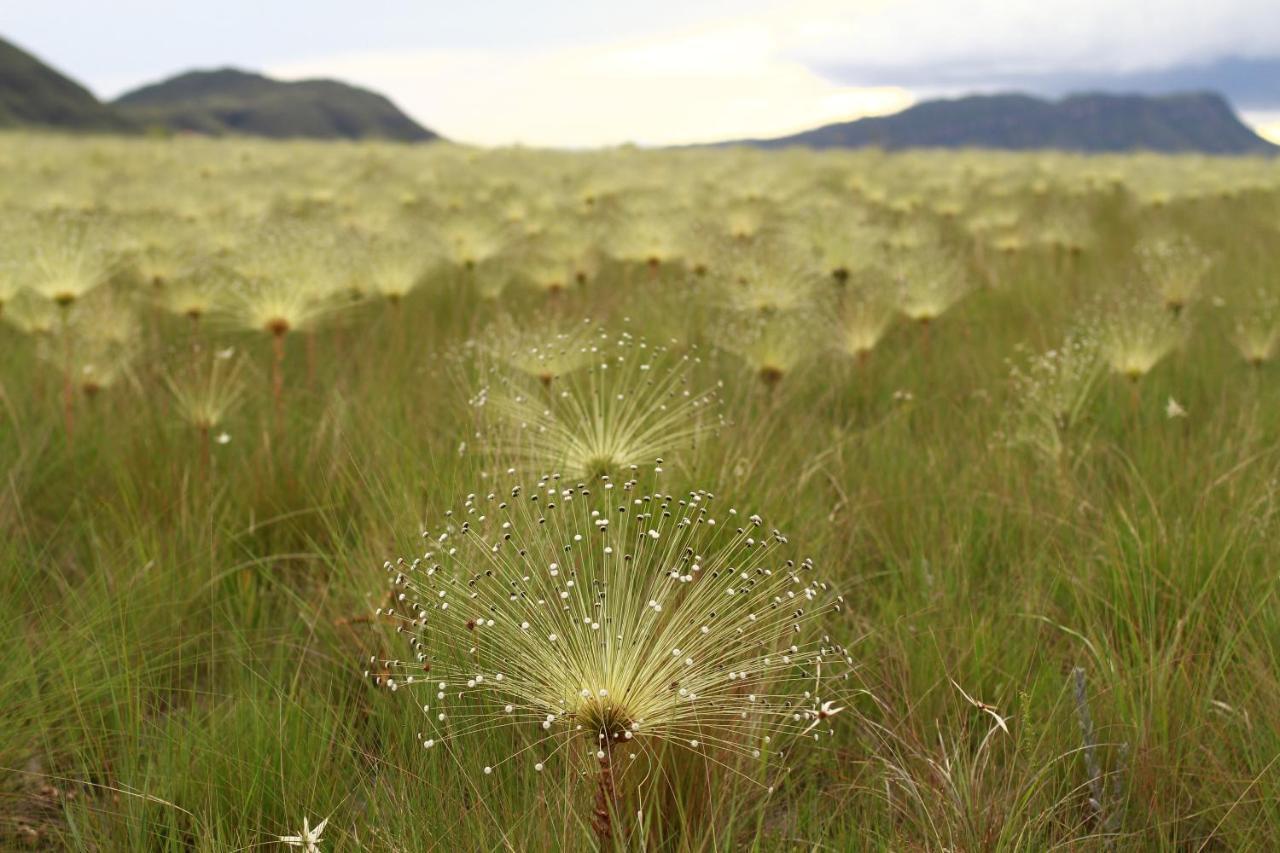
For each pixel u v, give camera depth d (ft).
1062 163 79.05
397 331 25.02
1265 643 10.91
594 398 12.17
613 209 48.98
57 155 75.00
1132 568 12.45
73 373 19.21
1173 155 91.30
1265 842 8.75
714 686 8.32
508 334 19.44
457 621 8.76
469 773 9.05
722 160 79.61
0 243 21.65
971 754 9.93
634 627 7.34
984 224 40.52
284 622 12.63
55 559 14.53
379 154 85.20
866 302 22.53
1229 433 17.83
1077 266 36.52
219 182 55.26
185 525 14.32
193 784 9.36
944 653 11.07
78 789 9.75
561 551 9.00
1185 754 9.67
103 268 20.92
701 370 19.74
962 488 15.33
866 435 18.01
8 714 10.05
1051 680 10.57
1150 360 18.42
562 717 7.41
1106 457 17.49
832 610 11.93
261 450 16.46
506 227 38.58
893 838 8.52
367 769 9.91
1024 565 13.35
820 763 9.98
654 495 9.03
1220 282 31.45
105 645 11.25
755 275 22.61
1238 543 12.63
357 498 14.61
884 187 53.83
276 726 9.82
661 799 8.66
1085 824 9.29
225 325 25.18
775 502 13.60
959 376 23.09
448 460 13.21
